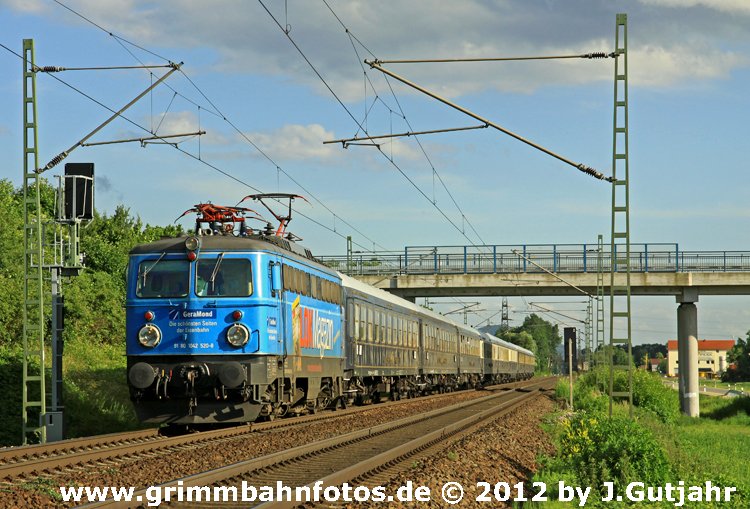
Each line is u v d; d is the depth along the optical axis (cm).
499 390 6350
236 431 2002
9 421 2289
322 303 2605
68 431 2292
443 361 5181
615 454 1633
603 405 3984
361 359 3238
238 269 2038
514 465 1812
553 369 19400
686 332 5125
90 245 4666
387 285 5138
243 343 2005
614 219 2255
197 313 2017
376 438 2033
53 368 2123
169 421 2023
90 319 3972
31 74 2103
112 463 1456
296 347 2295
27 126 2105
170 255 2048
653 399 4541
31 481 1236
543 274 5069
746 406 5172
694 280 4919
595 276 5069
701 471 1850
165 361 2023
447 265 5122
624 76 2217
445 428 2220
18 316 3259
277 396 2170
